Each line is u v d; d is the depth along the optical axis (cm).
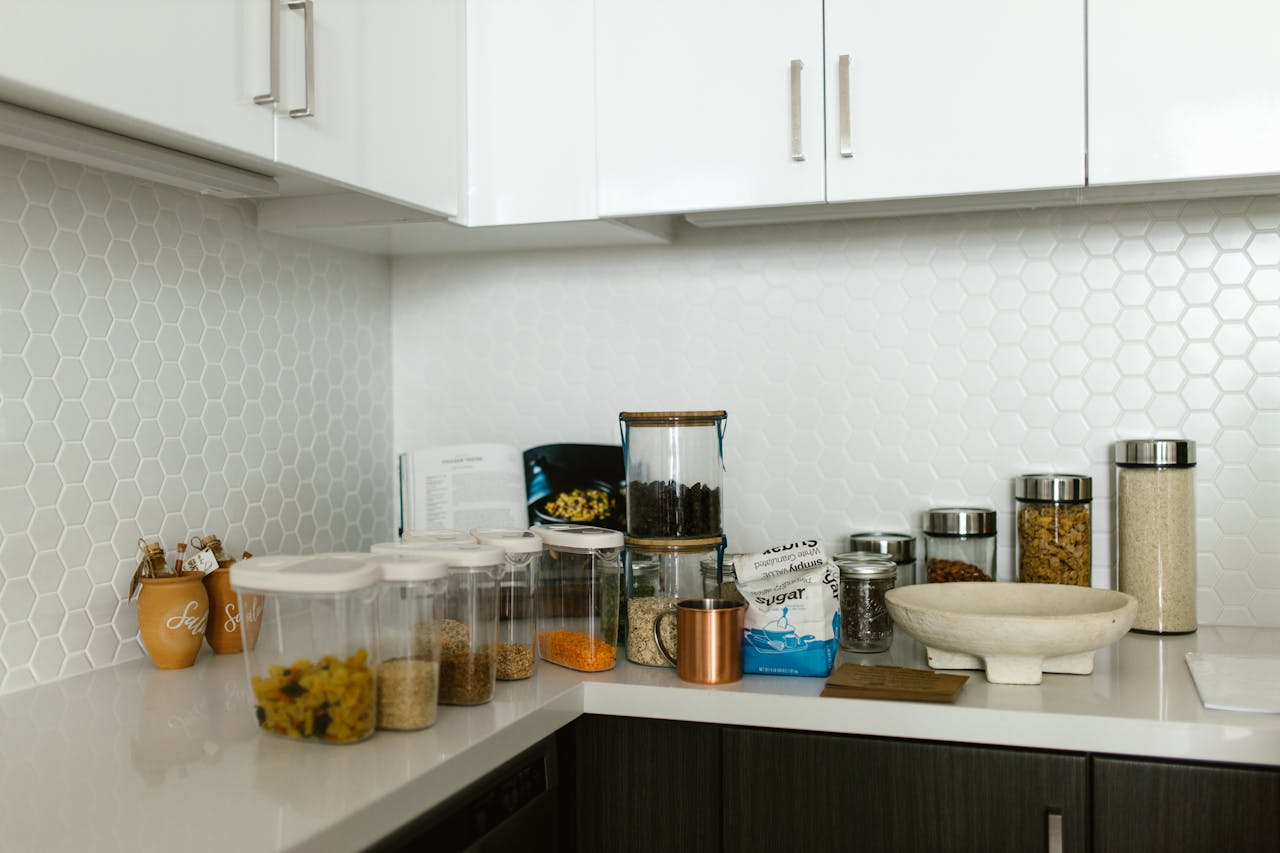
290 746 131
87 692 156
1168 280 203
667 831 166
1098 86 172
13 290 155
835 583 174
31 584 158
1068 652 159
